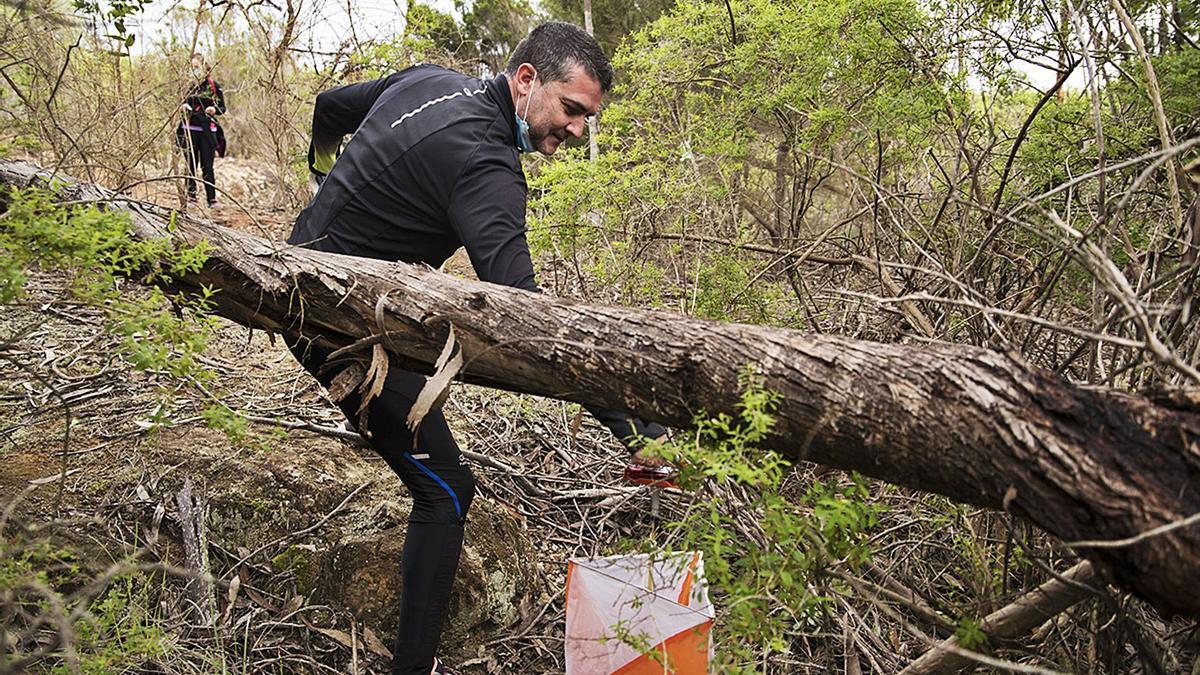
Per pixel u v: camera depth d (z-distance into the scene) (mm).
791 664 2395
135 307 1724
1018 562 1987
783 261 3285
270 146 6621
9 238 1649
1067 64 2775
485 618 2654
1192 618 1326
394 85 2465
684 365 1691
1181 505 1288
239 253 2055
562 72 2275
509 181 2205
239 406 3443
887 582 2311
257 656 2506
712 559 1593
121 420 3230
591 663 2148
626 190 3246
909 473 1556
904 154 3346
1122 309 1748
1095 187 2727
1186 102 2398
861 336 2854
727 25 3688
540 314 1850
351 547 2680
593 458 3531
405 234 2311
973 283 2377
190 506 2797
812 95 3291
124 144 5281
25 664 1671
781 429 1636
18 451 3016
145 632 2100
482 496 3018
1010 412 1420
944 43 2986
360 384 2168
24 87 4297
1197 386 1422
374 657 2547
